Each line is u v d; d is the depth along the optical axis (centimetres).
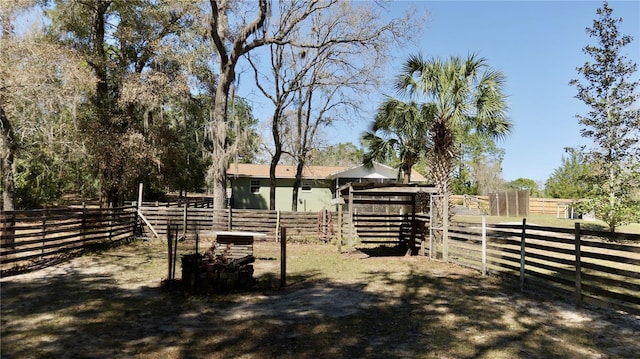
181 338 478
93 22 1800
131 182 1864
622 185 1480
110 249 1217
